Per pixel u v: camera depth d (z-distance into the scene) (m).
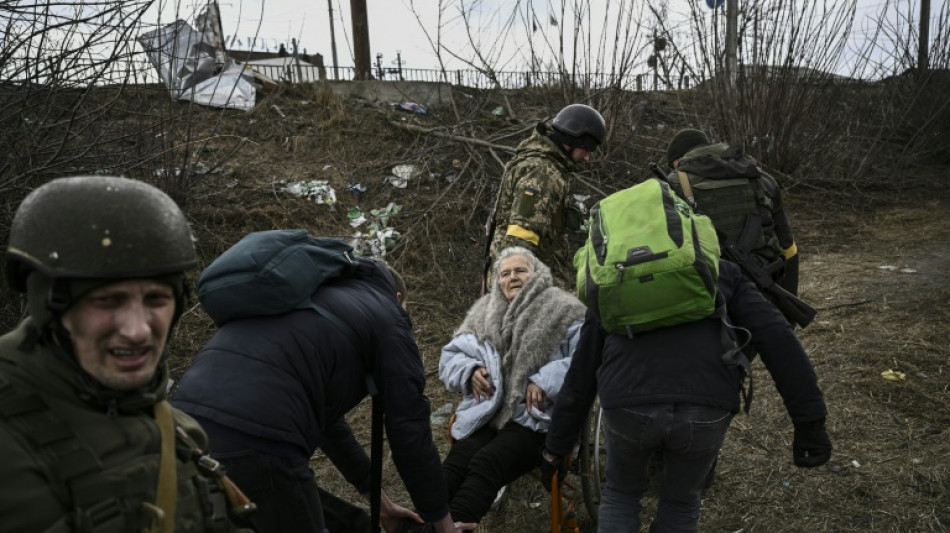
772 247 3.12
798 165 9.02
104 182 1.05
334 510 2.25
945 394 4.14
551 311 3.00
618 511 2.55
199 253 5.70
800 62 8.57
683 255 2.24
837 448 3.71
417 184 7.15
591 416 3.06
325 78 8.91
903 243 7.33
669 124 9.49
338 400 2.03
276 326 1.94
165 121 5.86
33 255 1.01
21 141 4.31
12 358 1.04
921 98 10.48
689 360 2.30
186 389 1.89
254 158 7.16
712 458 2.41
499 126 8.36
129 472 1.05
